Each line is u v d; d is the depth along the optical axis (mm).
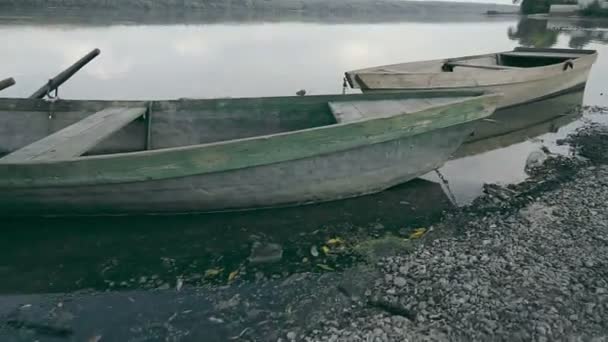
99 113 7309
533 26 54531
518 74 12398
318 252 5758
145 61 22828
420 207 7039
